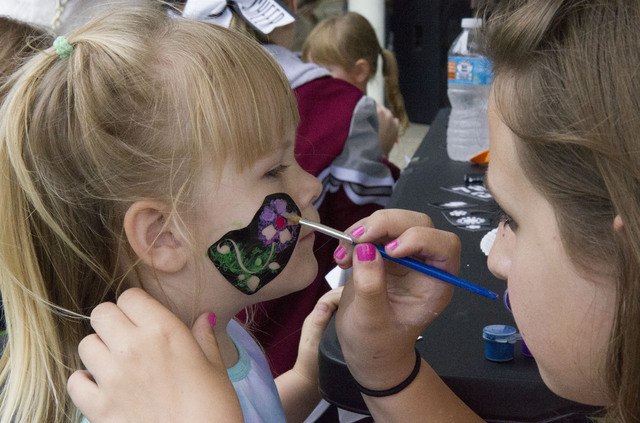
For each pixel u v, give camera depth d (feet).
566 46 2.41
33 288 3.19
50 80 3.14
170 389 2.70
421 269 3.43
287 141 3.37
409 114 18.16
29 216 3.16
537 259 2.63
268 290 3.40
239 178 3.20
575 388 2.71
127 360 2.76
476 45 3.07
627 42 2.29
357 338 3.47
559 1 2.44
